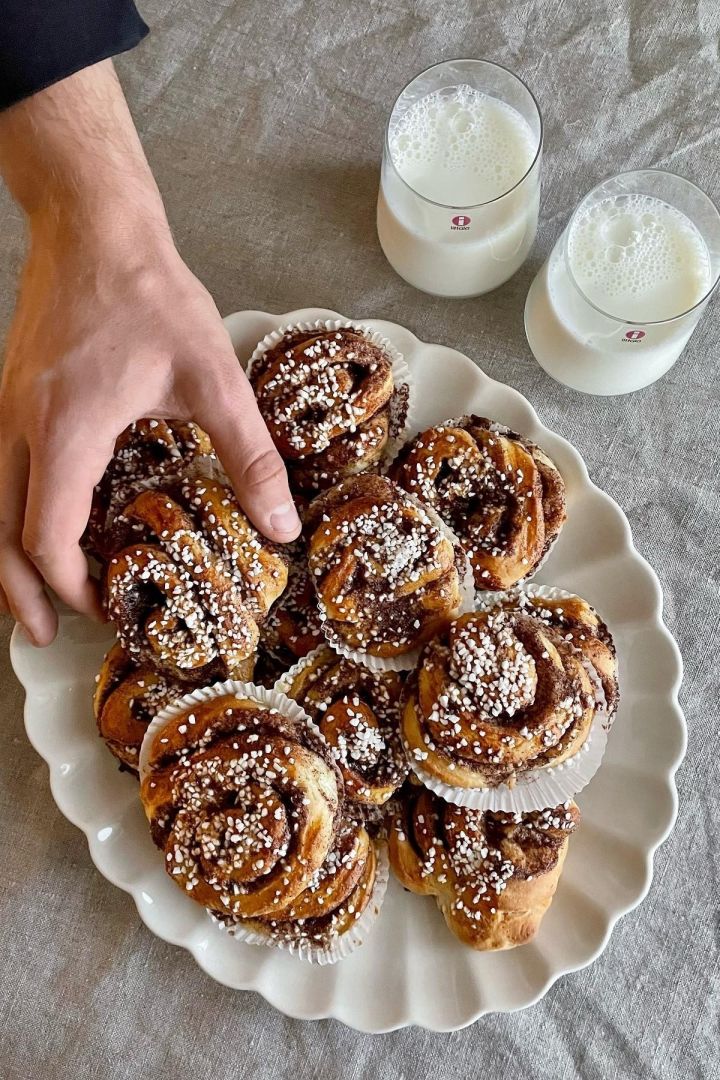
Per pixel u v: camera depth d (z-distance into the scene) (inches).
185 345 23.9
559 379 28.1
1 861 26.9
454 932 25.5
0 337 28.4
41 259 24.3
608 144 29.2
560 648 25.1
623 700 26.5
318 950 25.1
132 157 24.9
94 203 24.1
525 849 25.1
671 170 29.1
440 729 24.5
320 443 25.8
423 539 25.0
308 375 25.8
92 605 25.4
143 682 25.3
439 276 27.7
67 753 25.9
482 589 26.3
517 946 25.5
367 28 29.5
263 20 29.4
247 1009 26.7
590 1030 26.6
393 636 25.4
